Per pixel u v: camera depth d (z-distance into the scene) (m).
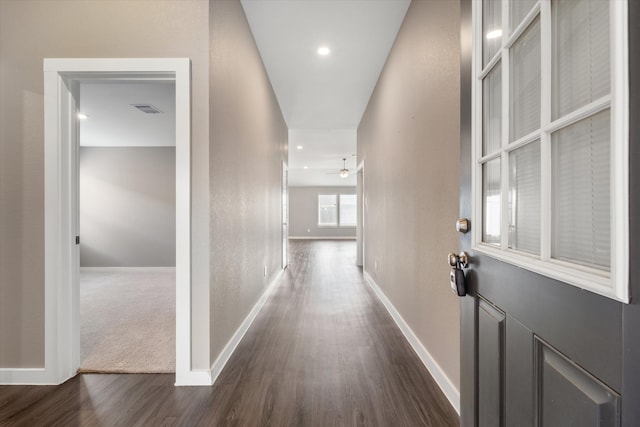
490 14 1.11
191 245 1.98
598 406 0.56
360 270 6.12
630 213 0.52
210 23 2.00
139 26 1.99
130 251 6.45
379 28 2.96
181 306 1.96
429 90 2.16
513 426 0.86
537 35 0.89
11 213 1.99
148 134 5.59
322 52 3.42
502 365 0.92
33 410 1.73
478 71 1.13
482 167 1.12
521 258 0.83
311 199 13.80
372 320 3.19
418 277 2.41
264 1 2.61
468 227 1.17
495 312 0.97
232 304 2.48
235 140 2.53
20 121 1.99
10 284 2.00
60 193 2.00
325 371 2.15
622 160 0.53
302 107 5.16
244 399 1.83
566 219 0.78
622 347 0.52
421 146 2.33
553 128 0.77
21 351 2.00
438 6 1.99
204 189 1.97
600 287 0.56
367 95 4.64
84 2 1.99
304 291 4.41
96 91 3.75
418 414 1.70
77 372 2.12
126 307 3.70
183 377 1.97
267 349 2.50
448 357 1.85
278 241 5.26
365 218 5.35
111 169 6.44
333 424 1.62
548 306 0.72
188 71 1.96
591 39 0.70
